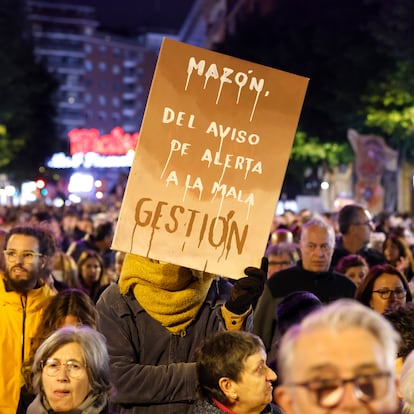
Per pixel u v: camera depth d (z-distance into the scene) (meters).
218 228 6.68
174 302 6.82
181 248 6.63
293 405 3.07
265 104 6.79
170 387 6.72
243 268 6.70
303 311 8.47
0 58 69.19
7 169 100.38
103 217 29.67
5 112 71.38
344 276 11.23
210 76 6.72
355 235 15.26
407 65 54.25
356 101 60.53
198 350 6.38
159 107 6.66
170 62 6.67
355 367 2.96
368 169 44.06
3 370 8.30
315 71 67.12
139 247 6.58
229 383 6.18
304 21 70.81
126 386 6.79
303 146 71.19
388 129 57.53
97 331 7.07
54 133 110.94
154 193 6.62
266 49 74.31
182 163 6.67
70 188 104.88
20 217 39.09
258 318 10.98
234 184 6.73
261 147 6.77
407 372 4.82
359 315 3.03
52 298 8.45
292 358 3.04
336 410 2.95
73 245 20.20
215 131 6.72
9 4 70.50
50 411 6.69
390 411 2.98
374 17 52.28
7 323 8.44
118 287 7.13
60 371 6.63
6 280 8.64
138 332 6.96
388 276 9.48
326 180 74.81
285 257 13.39
